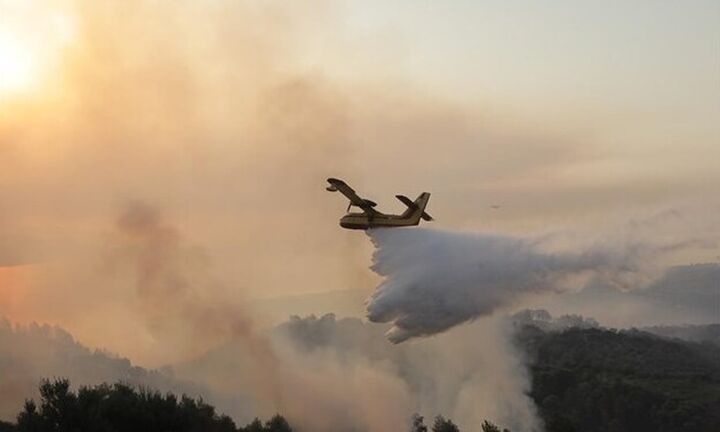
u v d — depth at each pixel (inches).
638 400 5821.9
